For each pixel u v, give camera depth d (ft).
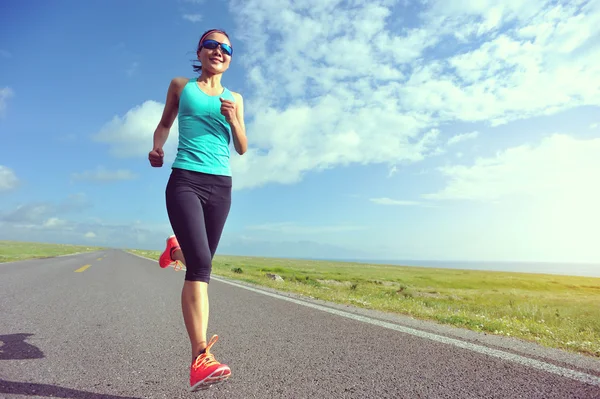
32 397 6.64
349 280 87.71
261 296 21.81
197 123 6.81
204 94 6.91
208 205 6.93
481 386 7.38
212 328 12.90
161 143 7.38
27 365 8.51
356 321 14.24
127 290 23.52
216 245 7.27
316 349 10.14
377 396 6.82
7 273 32.63
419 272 182.39
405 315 16.78
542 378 7.90
